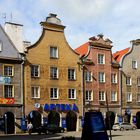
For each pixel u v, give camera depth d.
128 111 64.50
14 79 51.22
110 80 62.81
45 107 53.78
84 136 25.47
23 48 54.66
